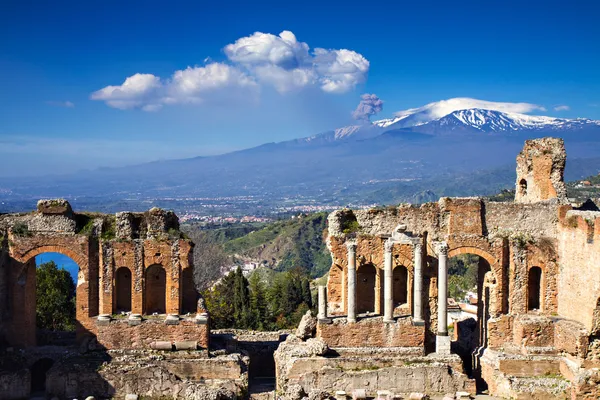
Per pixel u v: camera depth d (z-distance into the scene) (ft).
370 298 189.47
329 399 161.79
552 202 187.11
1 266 170.60
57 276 249.34
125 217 179.01
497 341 182.50
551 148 191.52
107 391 161.89
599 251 162.20
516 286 183.62
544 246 184.03
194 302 183.83
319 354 171.63
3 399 161.68
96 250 177.37
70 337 188.65
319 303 177.68
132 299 177.88
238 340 203.31
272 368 195.00
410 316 179.73
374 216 185.47
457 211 184.65
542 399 165.17
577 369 165.68
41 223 176.14
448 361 173.06
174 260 178.50
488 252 183.93
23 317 173.99
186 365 167.94
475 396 169.68
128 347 172.65
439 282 177.78
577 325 170.71
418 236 183.11
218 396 153.79
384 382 168.25
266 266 531.91
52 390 161.07
